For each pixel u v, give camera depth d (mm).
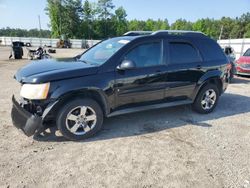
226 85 5680
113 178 2869
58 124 3641
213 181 2887
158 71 4352
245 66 11266
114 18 76375
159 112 5387
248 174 3064
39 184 2701
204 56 5082
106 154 3414
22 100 3693
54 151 3443
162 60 4465
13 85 7719
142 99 4336
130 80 4070
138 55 4207
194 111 5480
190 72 4816
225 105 6242
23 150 3432
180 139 4004
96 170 3018
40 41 50250
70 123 3736
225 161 3355
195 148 3703
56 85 3473
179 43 4738
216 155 3512
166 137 4062
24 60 16344
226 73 5523
